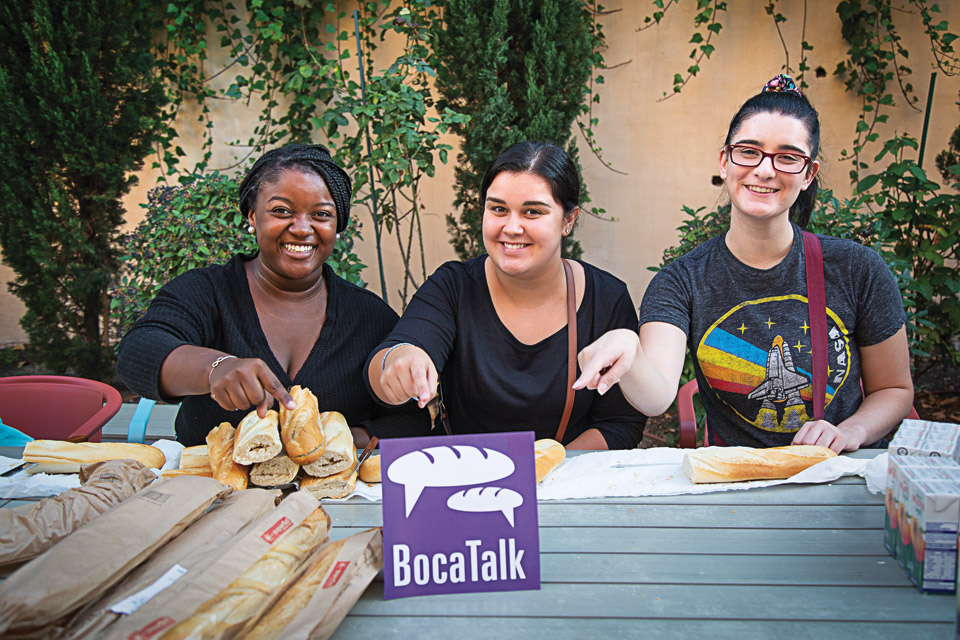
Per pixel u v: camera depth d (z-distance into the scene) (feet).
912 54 13.76
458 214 14.35
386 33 13.91
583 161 14.40
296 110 13.42
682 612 3.44
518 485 3.76
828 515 4.40
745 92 14.03
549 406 6.19
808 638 3.23
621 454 5.32
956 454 4.29
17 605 2.92
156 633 2.84
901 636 3.25
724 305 6.15
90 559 3.22
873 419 5.78
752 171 5.58
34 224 12.41
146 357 5.14
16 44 11.96
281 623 3.19
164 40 14.16
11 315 15.64
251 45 14.12
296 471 4.70
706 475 4.75
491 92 11.60
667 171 14.33
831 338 6.04
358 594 3.45
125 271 12.82
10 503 4.71
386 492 3.72
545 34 11.47
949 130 13.91
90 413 7.39
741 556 3.94
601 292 6.35
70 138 12.06
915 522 3.62
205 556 3.43
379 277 14.74
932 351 13.51
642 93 14.12
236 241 10.57
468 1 11.39
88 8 12.01
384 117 11.43
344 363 6.26
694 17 13.84
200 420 6.02
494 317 6.20
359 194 14.25
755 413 6.24
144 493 3.78
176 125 14.47
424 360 5.01
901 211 11.80
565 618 3.43
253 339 6.11
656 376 5.10
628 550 4.02
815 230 10.45
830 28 13.75
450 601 3.61
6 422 7.37
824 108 14.05
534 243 5.60
